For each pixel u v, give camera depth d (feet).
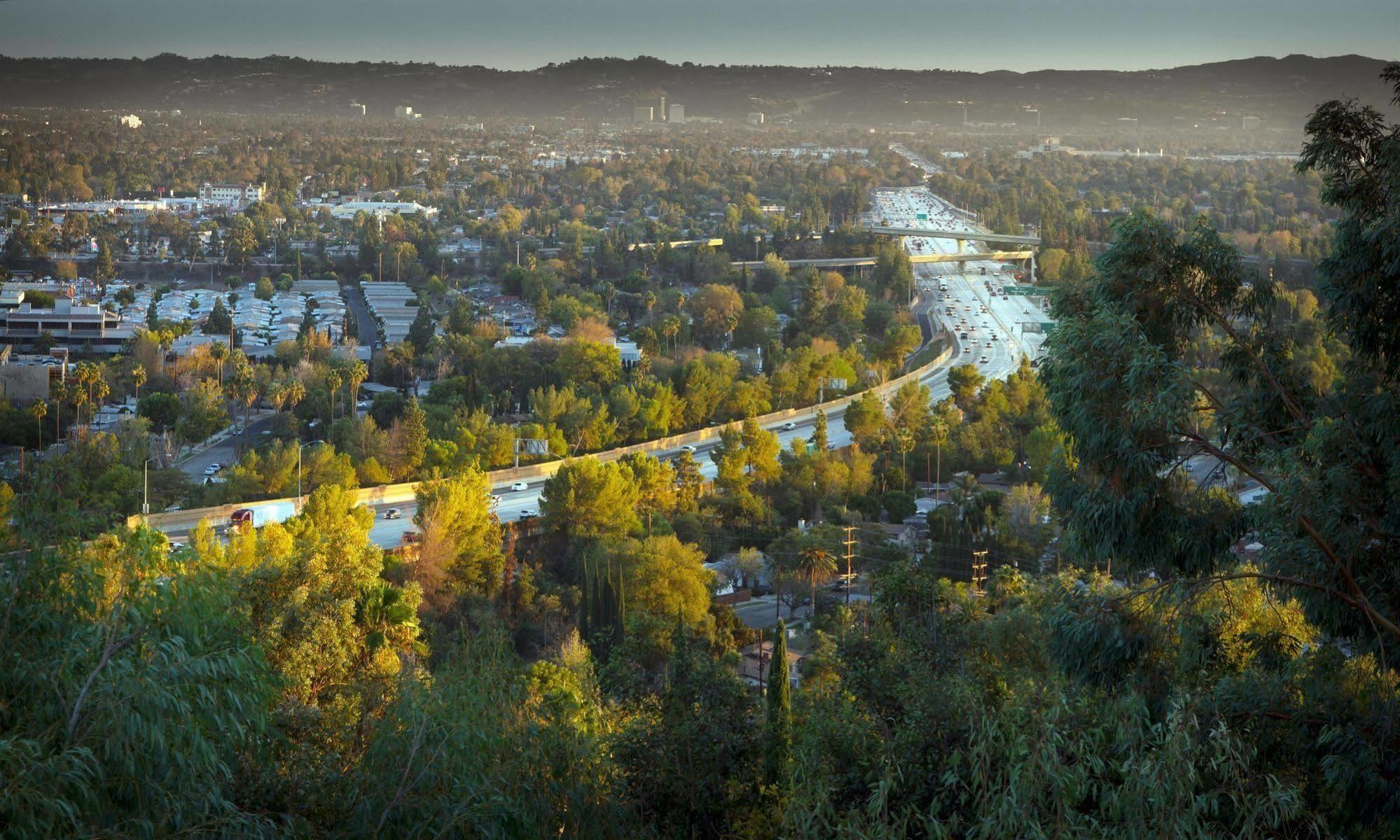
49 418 481.87
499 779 77.92
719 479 413.59
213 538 252.21
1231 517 96.84
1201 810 61.87
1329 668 97.35
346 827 74.18
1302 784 89.61
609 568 294.25
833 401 571.69
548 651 259.60
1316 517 92.07
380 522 368.89
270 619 134.41
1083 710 68.03
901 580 140.97
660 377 573.74
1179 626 100.37
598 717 119.96
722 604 328.29
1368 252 95.50
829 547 338.75
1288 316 572.92
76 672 61.77
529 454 451.94
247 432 527.81
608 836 89.35
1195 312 104.37
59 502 66.80
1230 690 93.09
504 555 324.80
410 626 153.28
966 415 532.73
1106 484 98.17
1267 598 115.03
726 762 102.01
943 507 354.74
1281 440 102.37
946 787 80.74
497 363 579.07
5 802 53.11
